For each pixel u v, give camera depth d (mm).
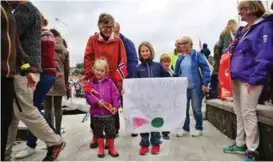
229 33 6793
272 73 3539
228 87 3973
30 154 4113
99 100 3973
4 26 2875
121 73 4531
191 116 7602
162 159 3820
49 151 3703
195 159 3779
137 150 4332
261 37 3496
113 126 4051
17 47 3146
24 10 3559
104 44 4594
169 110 4047
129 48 5055
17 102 3371
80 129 6098
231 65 3816
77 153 4180
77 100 15625
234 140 4770
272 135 3297
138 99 4023
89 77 4605
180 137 5160
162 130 4023
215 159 3756
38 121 3510
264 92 3732
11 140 3752
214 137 5098
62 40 4988
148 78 4043
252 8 3598
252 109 3572
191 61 5348
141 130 4008
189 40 5414
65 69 5086
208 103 6832
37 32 3658
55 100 4938
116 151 4031
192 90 5293
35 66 3613
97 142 4426
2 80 2848
